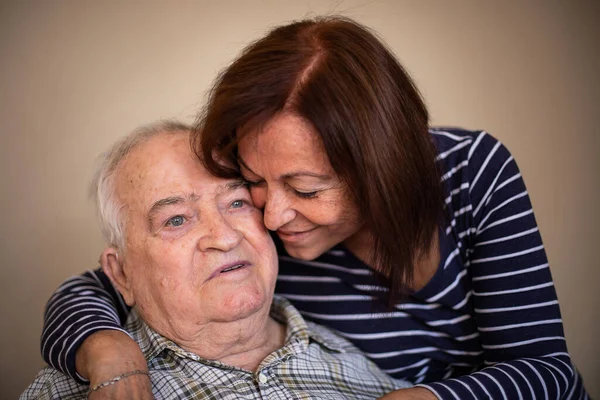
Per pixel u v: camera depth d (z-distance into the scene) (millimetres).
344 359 1619
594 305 2480
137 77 2314
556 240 2453
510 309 1519
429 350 1691
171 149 1423
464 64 2377
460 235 1545
